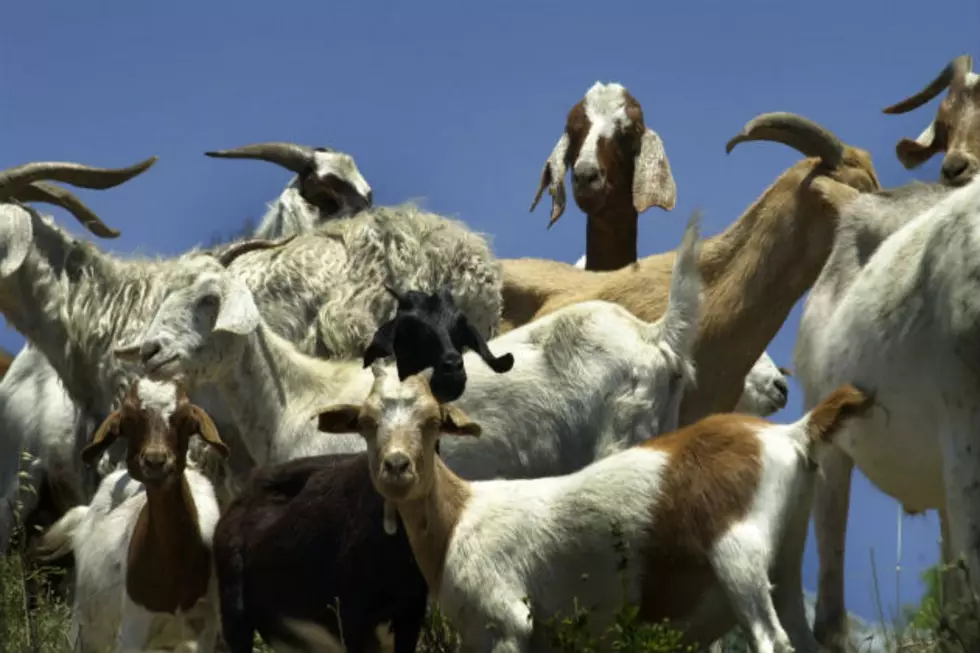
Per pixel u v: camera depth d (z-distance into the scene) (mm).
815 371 15508
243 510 13961
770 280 17125
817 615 15562
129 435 14055
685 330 15641
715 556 12406
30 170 18531
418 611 13422
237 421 15820
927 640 14445
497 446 15531
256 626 13820
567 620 12492
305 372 16000
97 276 17969
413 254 17641
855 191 16875
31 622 14547
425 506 13016
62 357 17938
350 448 15641
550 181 22000
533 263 20891
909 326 14367
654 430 15539
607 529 12805
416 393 12773
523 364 15703
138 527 14453
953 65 20766
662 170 21219
